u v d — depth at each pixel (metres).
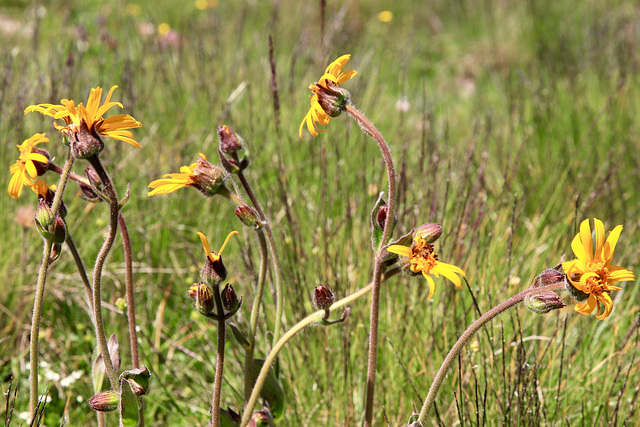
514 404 2.24
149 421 2.60
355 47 5.73
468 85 6.41
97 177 1.67
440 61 6.99
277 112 3.18
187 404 2.68
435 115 4.95
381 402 2.48
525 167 3.99
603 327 2.82
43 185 1.69
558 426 2.36
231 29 6.05
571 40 6.19
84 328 2.90
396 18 7.58
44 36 5.86
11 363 2.81
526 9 6.97
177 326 3.12
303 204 3.49
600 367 2.66
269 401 1.96
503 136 4.48
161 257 3.33
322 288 1.67
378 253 1.70
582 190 3.82
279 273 1.86
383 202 1.74
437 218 3.06
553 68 5.11
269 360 1.76
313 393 2.55
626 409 2.42
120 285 3.11
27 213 2.82
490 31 6.94
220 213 3.48
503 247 3.06
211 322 3.01
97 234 3.14
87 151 1.49
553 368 2.54
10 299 2.93
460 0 7.54
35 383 1.70
